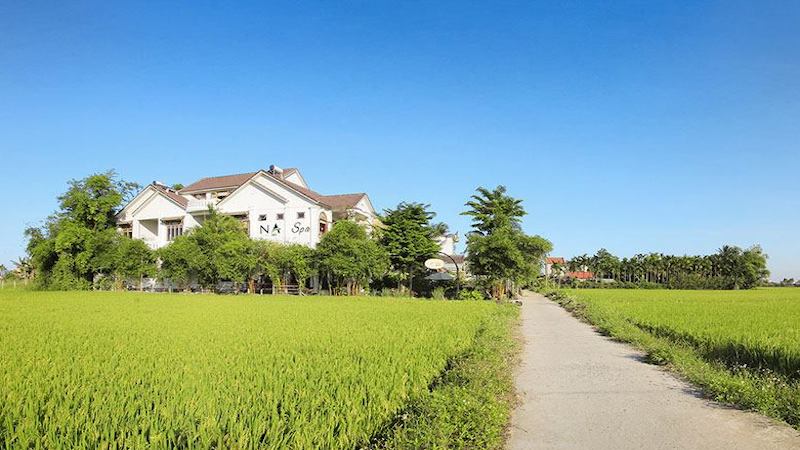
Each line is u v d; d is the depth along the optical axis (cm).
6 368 1043
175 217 5281
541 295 6212
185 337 1546
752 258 9688
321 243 4406
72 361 1131
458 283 4684
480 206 5338
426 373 980
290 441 621
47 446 622
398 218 4691
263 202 5016
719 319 2206
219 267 4400
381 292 4775
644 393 974
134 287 5222
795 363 1091
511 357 1361
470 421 674
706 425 764
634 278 11344
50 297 3672
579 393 974
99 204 5153
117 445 620
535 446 671
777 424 770
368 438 642
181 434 637
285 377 952
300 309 2734
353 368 1037
